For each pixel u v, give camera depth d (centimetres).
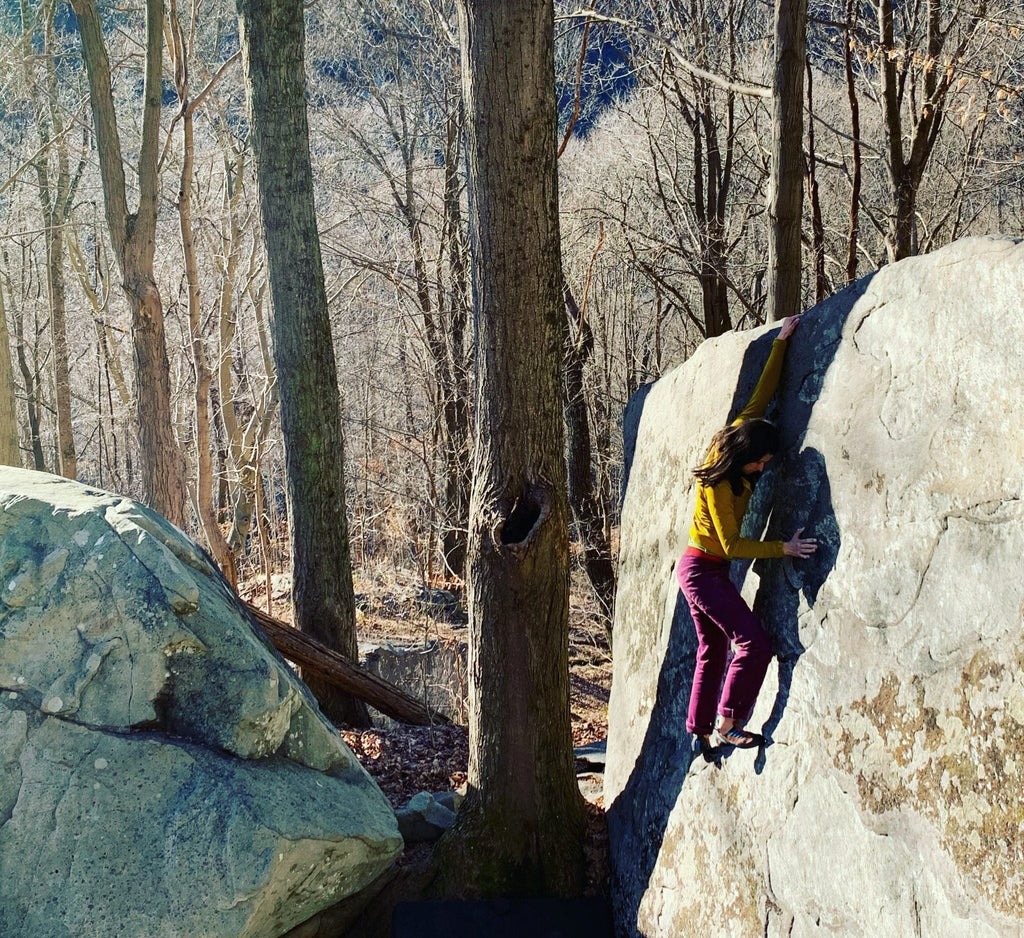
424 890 579
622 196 1717
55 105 2081
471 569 595
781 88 730
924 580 337
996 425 314
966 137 1447
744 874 419
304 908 488
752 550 420
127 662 475
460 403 1853
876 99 1319
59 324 2000
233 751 477
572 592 1878
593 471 1902
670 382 656
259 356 2580
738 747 448
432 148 2097
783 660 425
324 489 910
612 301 2080
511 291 558
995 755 288
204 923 431
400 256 1958
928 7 1088
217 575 562
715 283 1430
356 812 502
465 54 557
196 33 2078
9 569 486
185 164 1488
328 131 2033
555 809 591
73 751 461
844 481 396
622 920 536
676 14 1395
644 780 569
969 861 291
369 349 2206
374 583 1970
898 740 335
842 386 415
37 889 438
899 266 387
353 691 884
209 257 2434
